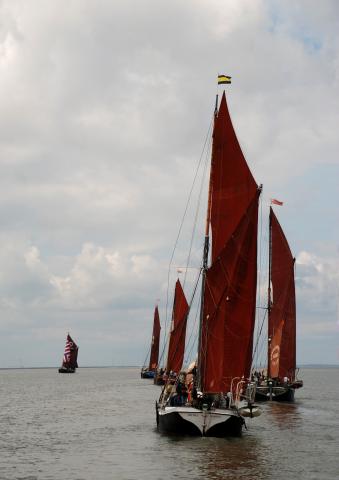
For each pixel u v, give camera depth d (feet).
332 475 109.40
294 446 138.41
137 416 213.05
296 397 317.83
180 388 149.18
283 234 263.29
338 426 176.35
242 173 153.89
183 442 137.90
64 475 109.91
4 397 329.72
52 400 302.04
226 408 141.28
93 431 168.76
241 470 112.68
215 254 151.23
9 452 133.90
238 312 147.23
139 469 113.91
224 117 155.53
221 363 144.15
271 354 258.98
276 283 261.44
